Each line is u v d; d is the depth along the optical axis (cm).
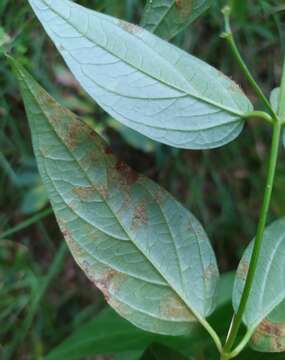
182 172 57
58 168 21
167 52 22
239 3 42
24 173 52
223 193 57
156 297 22
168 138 21
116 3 45
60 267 54
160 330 22
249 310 22
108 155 22
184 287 22
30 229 55
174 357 24
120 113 21
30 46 46
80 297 56
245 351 25
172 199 22
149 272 22
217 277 22
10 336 53
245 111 22
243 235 57
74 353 34
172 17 23
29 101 21
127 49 21
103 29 21
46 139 21
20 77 21
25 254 54
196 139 22
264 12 44
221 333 30
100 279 22
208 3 23
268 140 57
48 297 56
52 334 54
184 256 22
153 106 21
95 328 34
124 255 22
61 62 50
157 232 22
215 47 53
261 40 53
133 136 54
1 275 53
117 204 22
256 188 57
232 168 58
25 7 38
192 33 52
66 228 22
